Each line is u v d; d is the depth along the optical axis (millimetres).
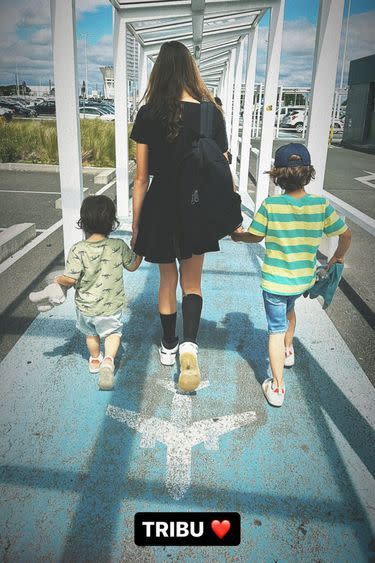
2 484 2176
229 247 5957
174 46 2535
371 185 13070
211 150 2527
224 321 3887
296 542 1941
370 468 2334
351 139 29266
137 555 1875
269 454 2408
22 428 2541
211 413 2719
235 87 12539
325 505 2115
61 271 5043
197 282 2916
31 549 1881
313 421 2668
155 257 2668
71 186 4484
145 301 4234
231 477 2258
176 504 2100
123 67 6969
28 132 14547
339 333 3777
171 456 2379
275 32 6805
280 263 2602
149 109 2525
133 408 2740
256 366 3232
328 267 2840
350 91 29656
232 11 6707
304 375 3127
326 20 4570
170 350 3127
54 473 2250
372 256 6062
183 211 2553
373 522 2039
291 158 2543
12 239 5652
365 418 2709
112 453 2387
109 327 2857
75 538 1933
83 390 2896
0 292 4461
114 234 6289
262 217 2588
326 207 2584
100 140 14070
